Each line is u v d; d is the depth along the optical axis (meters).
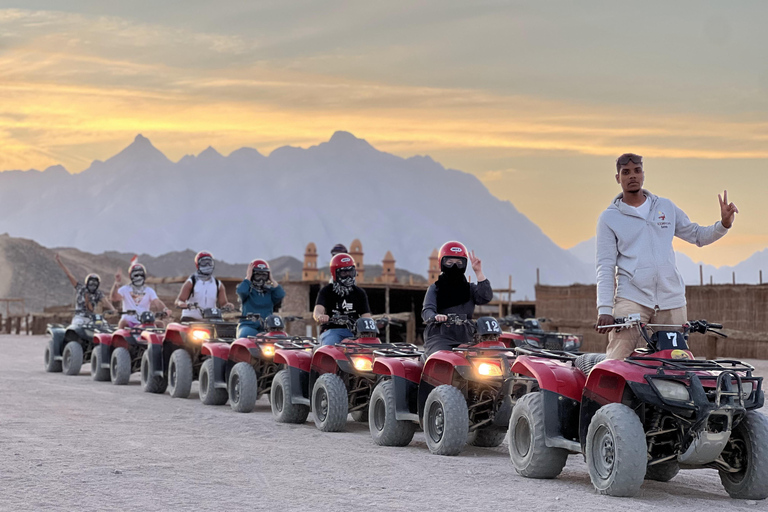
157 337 15.41
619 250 7.64
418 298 39.72
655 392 6.61
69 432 10.00
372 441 9.91
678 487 7.60
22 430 10.05
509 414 8.98
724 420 6.68
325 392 10.74
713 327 7.21
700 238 7.71
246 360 12.91
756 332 22.38
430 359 9.29
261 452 8.92
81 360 18.64
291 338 12.64
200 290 15.32
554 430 7.62
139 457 8.40
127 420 11.30
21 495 6.63
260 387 13.02
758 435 6.89
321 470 7.95
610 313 7.54
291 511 6.26
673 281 7.51
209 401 13.45
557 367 7.82
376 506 6.46
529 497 6.86
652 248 7.53
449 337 9.61
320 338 11.87
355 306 11.90
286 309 33.16
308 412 11.55
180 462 8.20
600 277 7.62
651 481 7.92
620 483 6.78
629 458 6.73
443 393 8.89
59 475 7.42
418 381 9.62
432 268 48.50
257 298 13.89
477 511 6.32
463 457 8.87
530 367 7.89
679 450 6.86
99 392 15.06
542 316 29.22
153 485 7.09
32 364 21.94
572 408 7.74
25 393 14.35
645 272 7.49
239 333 13.57
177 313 31.14
